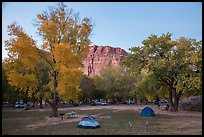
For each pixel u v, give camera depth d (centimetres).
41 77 3444
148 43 4397
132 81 8150
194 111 4541
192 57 3750
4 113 4297
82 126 2369
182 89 4147
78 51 3438
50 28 3275
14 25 3144
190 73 3894
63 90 3083
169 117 3450
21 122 2878
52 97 3566
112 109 5550
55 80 3372
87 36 3462
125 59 4572
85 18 3478
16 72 3191
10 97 5788
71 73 3014
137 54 4469
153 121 2970
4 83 4656
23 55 3091
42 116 3656
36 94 3403
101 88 8450
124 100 9188
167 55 4247
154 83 4369
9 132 2114
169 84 4531
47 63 3406
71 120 3084
